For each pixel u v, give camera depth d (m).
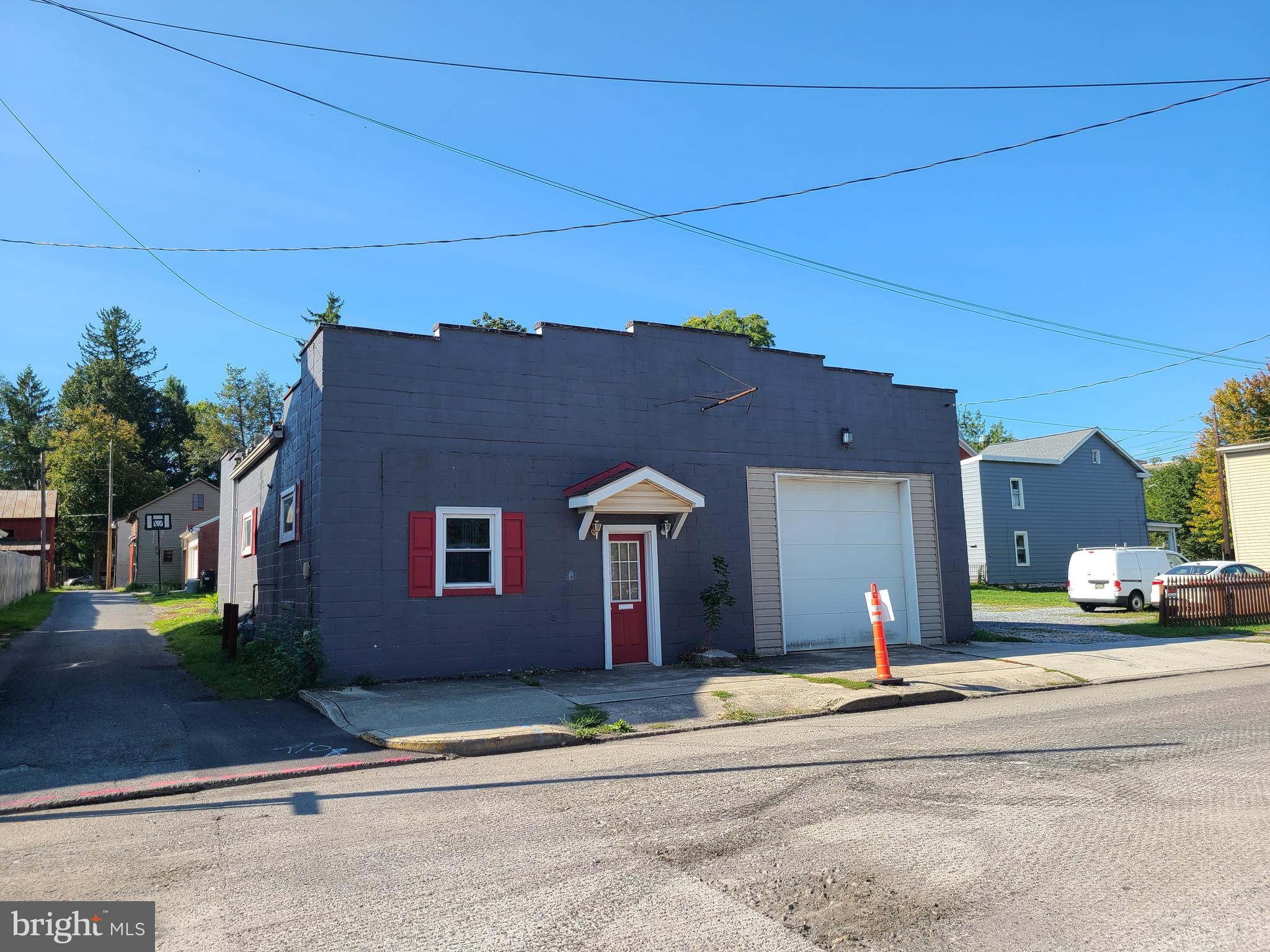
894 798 6.16
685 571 14.25
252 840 5.59
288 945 3.88
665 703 10.50
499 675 12.45
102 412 64.31
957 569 17.08
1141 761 7.07
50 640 18.83
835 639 15.80
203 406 73.50
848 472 16.12
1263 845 4.93
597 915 4.16
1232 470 27.34
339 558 11.62
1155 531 43.53
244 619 17.91
